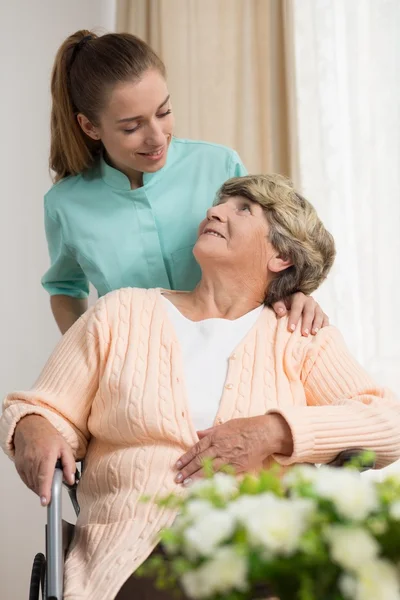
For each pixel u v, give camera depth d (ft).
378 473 9.39
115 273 7.65
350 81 10.03
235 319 6.58
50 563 5.23
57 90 7.47
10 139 11.51
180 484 5.80
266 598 3.76
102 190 7.71
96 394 6.32
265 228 6.59
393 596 3.31
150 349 6.32
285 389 6.23
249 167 10.82
